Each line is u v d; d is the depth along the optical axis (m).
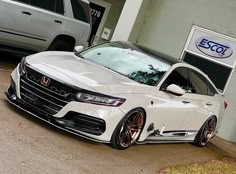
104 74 7.18
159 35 13.03
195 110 8.62
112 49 8.37
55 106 6.62
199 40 12.68
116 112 6.61
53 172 5.32
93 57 8.12
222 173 8.03
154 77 7.63
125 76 7.46
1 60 11.45
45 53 7.74
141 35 13.22
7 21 9.70
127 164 6.64
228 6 12.37
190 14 12.74
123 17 12.92
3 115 6.77
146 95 7.14
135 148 7.70
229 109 12.19
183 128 8.56
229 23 12.36
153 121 7.43
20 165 5.20
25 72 6.99
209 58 12.58
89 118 6.50
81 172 5.64
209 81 9.51
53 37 11.02
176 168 7.39
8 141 5.80
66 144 6.45
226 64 12.38
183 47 12.80
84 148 6.57
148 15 13.16
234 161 9.66
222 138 12.16
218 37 12.48
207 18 12.58
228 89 12.30
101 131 6.59
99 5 16.33
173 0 12.94
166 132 8.04
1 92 8.06
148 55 8.21
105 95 6.57
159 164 7.30
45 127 6.86
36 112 6.80
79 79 6.69
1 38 9.91
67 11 11.20
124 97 6.71
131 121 6.96
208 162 8.71
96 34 16.33
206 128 9.48
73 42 11.66
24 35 10.27
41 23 10.50
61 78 6.65
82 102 6.49
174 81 8.01
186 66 8.53
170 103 7.72
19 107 7.04
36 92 6.80
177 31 12.86
